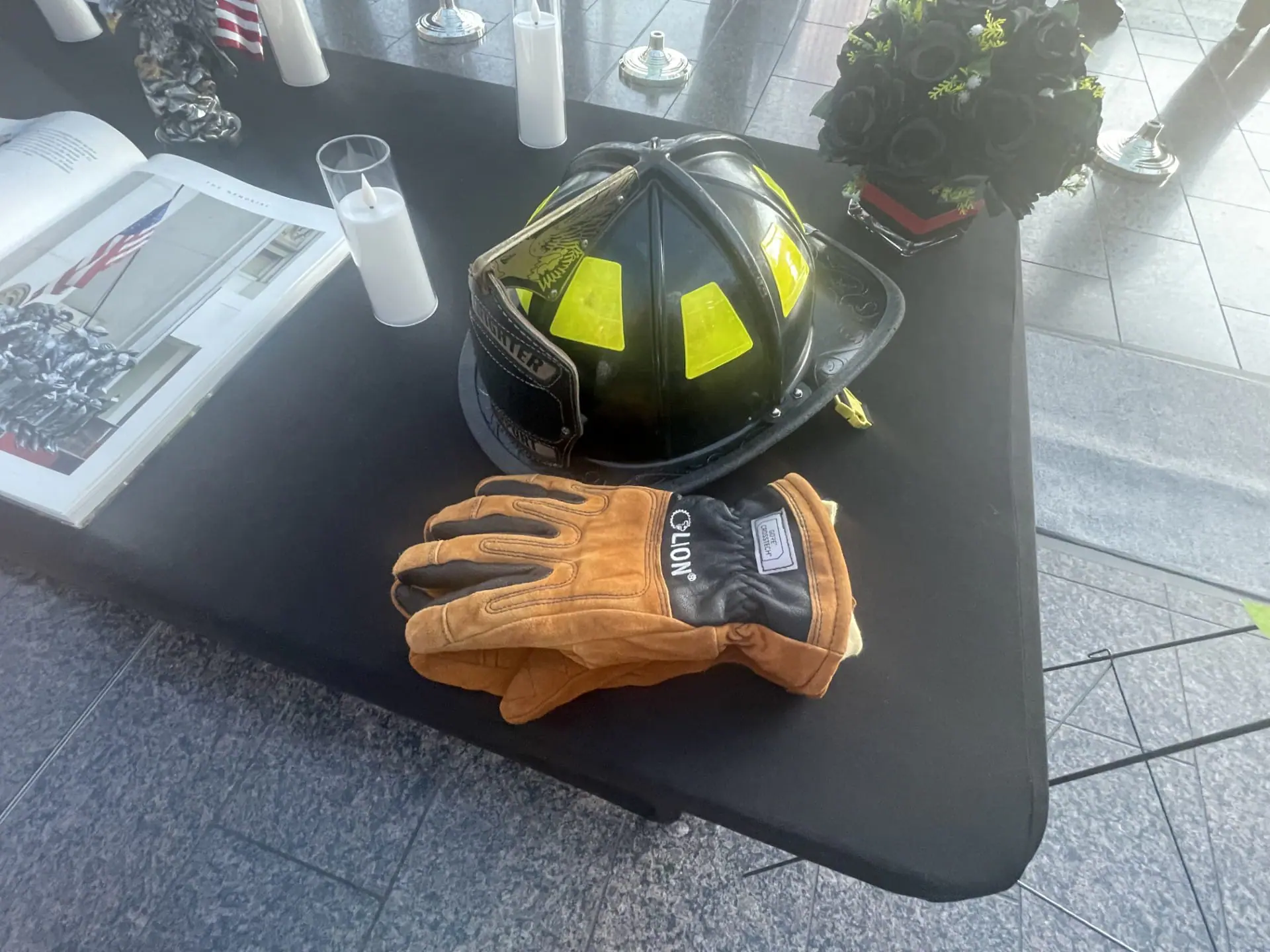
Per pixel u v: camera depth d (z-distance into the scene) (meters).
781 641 0.56
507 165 1.07
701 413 0.64
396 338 0.86
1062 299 1.33
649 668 0.60
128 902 0.69
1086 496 1.07
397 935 0.70
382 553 0.69
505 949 0.70
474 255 0.95
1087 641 0.94
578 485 0.65
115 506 0.72
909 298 0.90
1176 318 1.31
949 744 0.58
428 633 0.58
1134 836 0.80
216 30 0.95
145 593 0.67
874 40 0.81
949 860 0.53
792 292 0.65
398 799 0.75
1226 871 0.79
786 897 0.74
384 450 0.76
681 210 0.58
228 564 0.68
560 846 0.75
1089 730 0.87
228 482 0.74
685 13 1.82
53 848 0.71
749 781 0.57
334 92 1.18
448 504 0.73
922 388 0.81
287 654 0.64
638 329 0.58
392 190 0.82
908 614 0.65
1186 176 1.56
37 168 0.92
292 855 0.72
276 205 0.96
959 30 0.74
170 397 0.77
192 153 1.07
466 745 0.78
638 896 0.73
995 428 0.78
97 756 0.75
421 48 1.69
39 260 0.88
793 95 1.61
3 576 0.85
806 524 0.61
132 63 1.23
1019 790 0.56
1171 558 1.01
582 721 0.60
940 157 0.79
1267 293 1.35
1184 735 0.87
